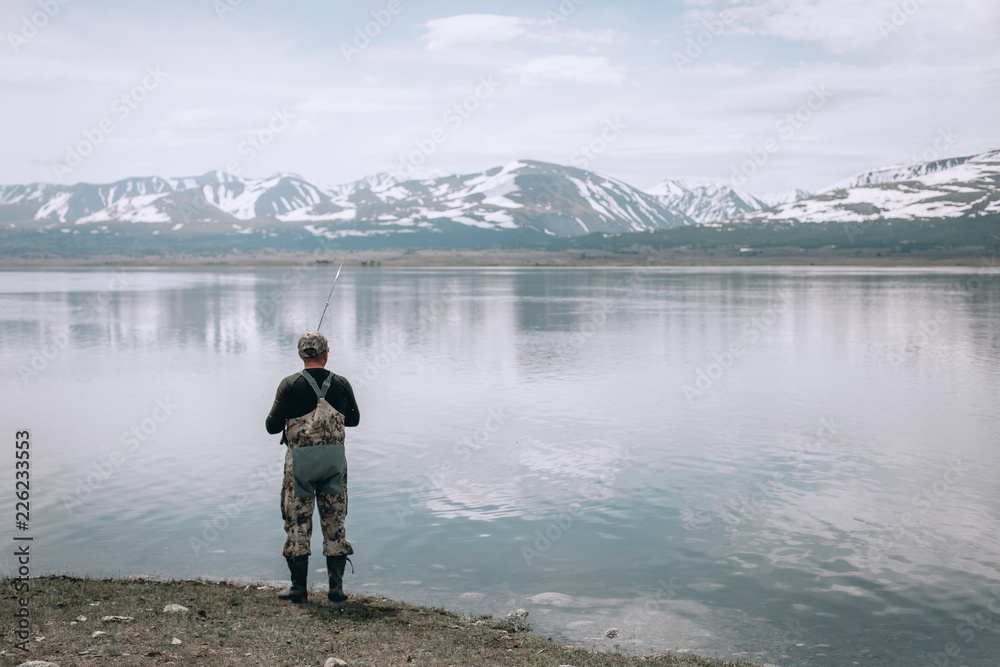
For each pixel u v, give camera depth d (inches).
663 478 667.4
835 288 4918.8
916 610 402.0
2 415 972.6
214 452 770.2
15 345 1838.1
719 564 468.1
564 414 969.5
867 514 569.6
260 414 973.8
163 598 359.6
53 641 285.1
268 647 293.9
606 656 327.0
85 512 572.7
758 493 624.4
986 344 1803.6
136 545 498.6
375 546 501.0
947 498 607.5
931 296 3954.2
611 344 1827.0
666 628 378.6
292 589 366.3
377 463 724.0
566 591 426.6
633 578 446.6
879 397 1092.5
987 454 754.8
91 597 355.6
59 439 831.1
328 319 2600.9
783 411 989.2
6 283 6441.9
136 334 2095.2
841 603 412.5
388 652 299.1
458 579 444.8
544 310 3043.8
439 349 1723.7
